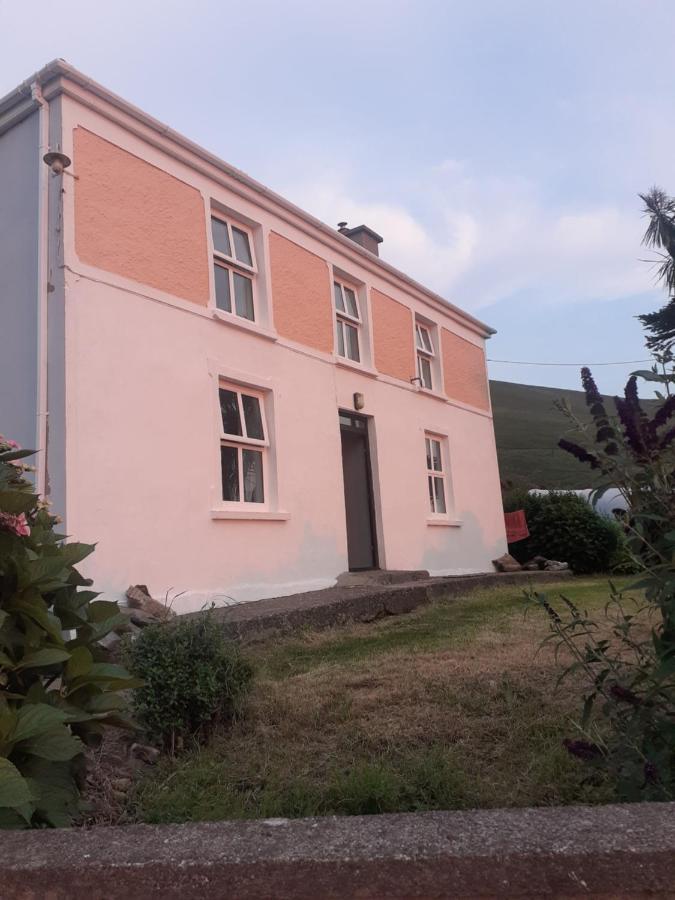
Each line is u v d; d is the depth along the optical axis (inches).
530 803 121.3
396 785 125.6
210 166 353.4
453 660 213.5
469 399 605.9
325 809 122.4
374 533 459.8
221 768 142.6
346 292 477.4
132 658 161.0
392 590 350.6
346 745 150.7
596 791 122.2
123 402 290.0
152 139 322.3
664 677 101.3
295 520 377.7
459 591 411.2
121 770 145.1
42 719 94.3
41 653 105.3
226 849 68.3
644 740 105.3
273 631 268.7
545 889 63.3
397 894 64.1
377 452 465.7
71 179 285.1
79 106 294.7
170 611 271.9
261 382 368.5
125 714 148.6
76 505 265.4
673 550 102.7
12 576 108.3
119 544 279.6
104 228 295.1
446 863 64.4
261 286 384.2
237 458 354.9
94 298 285.3
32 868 68.3
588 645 121.6
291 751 149.3
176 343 319.9
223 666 166.1
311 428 402.9
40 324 275.1
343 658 228.8
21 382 280.2
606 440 111.4
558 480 1166.3
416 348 534.0
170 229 327.6
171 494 305.1
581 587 412.2
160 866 66.5
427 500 513.7
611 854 63.6
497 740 149.1
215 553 323.3
